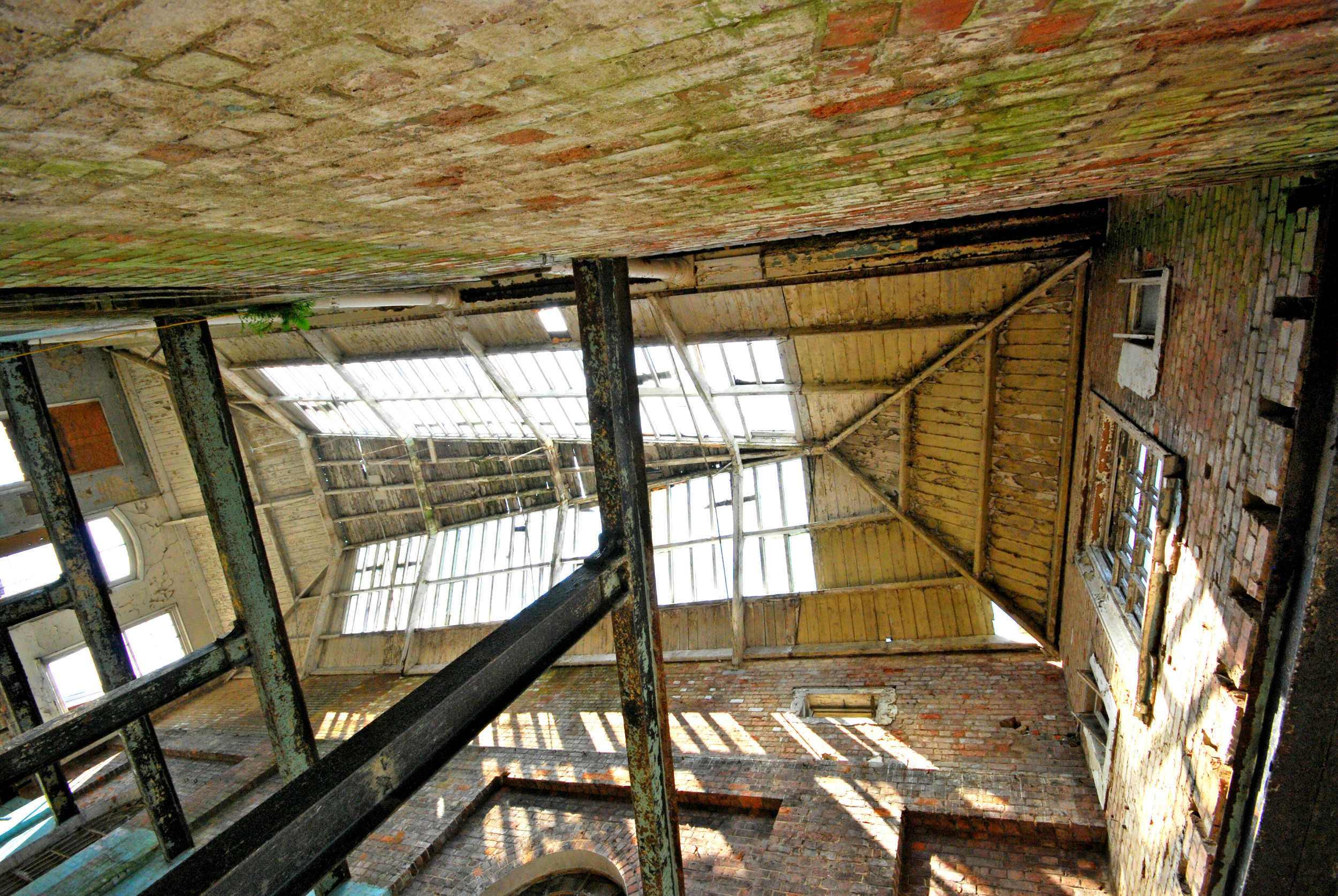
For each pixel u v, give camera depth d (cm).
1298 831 315
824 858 748
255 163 126
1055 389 820
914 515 1063
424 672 1541
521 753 1076
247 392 1536
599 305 395
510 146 137
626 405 404
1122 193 422
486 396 1312
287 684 538
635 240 339
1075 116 153
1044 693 925
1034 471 884
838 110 133
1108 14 90
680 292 876
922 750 881
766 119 135
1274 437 307
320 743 1376
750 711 1059
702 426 1166
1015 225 710
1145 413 540
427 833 925
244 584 519
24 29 57
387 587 1662
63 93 78
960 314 842
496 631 300
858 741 930
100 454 1562
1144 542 592
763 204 259
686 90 112
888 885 698
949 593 1095
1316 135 193
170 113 92
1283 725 305
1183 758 426
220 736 1450
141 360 1569
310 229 210
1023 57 108
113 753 1410
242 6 61
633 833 865
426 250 317
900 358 926
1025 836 739
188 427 505
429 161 141
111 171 117
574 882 868
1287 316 295
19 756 381
